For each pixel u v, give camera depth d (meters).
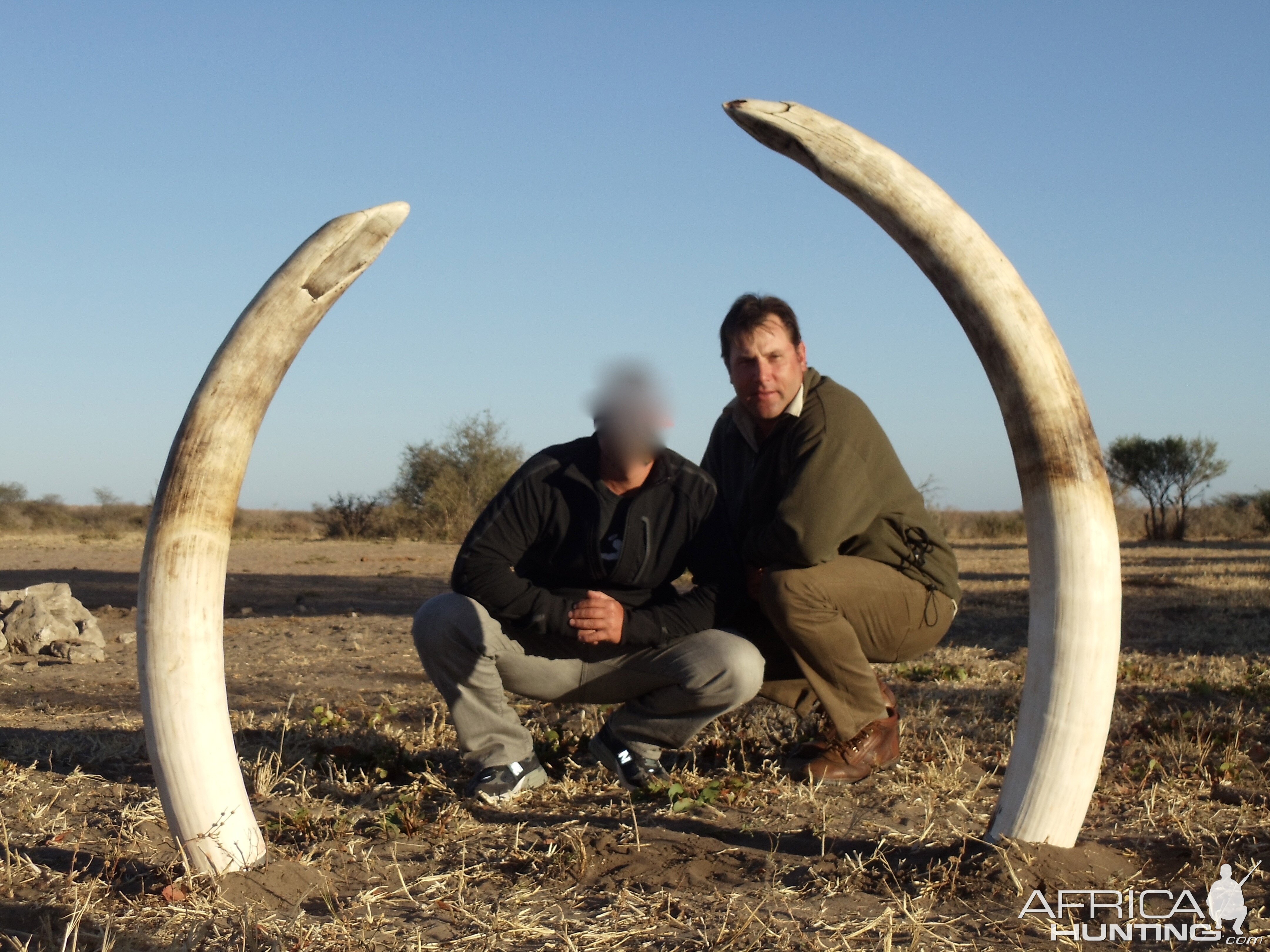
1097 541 2.57
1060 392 2.57
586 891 2.65
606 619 3.34
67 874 2.74
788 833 3.12
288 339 2.62
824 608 3.63
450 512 35.38
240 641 8.60
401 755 4.04
